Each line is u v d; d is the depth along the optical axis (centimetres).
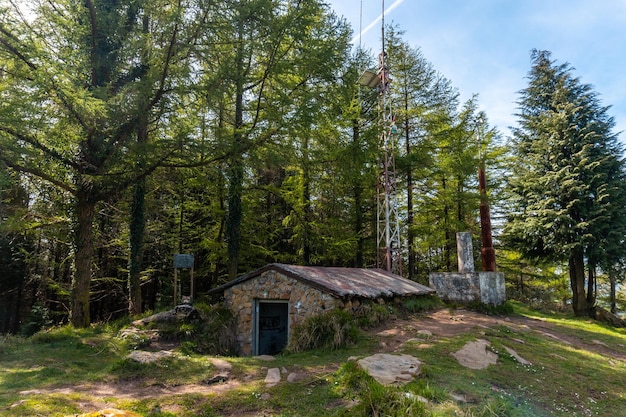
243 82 1003
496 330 838
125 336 781
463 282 1250
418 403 359
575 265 1759
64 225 1121
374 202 1816
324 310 796
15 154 793
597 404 488
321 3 1097
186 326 855
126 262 1889
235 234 1370
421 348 637
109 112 850
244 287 962
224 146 977
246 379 508
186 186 1512
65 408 383
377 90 1648
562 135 1784
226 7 907
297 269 923
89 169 939
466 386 461
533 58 2094
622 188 1642
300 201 1592
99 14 912
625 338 1070
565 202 1741
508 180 1975
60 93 750
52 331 834
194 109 1044
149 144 916
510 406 416
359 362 493
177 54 920
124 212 1465
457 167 1738
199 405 411
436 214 2006
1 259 1839
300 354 668
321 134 1359
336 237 1669
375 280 1075
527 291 2464
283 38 1029
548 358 676
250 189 1488
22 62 800
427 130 1883
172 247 1875
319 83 1173
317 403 405
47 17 912
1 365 579
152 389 471
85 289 982
